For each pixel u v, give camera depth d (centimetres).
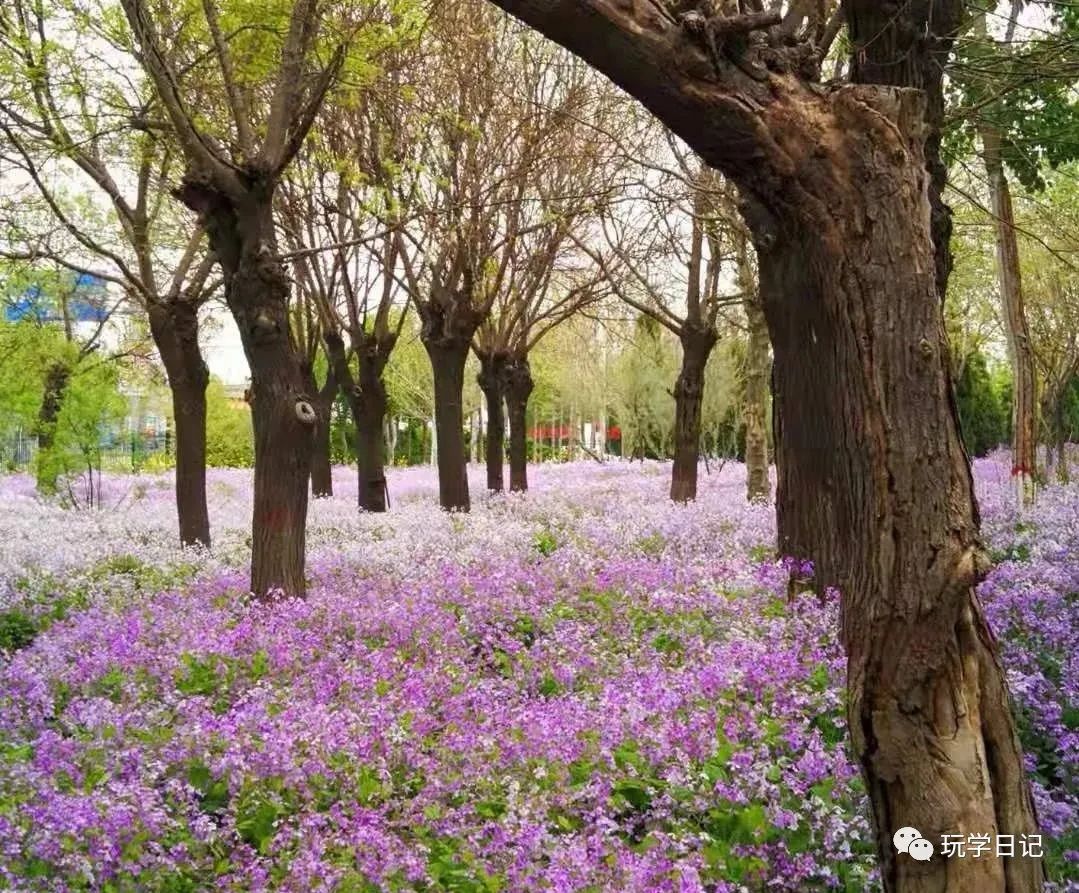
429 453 6053
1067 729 659
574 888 446
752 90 338
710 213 1714
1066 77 1028
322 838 499
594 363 4762
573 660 790
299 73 1034
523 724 624
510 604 981
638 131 1817
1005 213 1741
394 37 1025
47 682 777
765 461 2045
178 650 836
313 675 762
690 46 327
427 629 900
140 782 537
